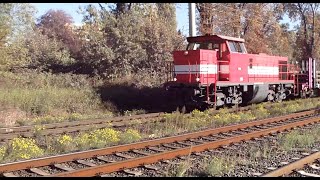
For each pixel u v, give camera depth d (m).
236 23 38.97
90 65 28.12
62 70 28.36
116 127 15.43
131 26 29.33
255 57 23.33
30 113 19.64
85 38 33.62
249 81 22.66
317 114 19.33
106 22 29.75
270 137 12.59
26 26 30.69
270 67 25.08
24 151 10.33
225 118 16.59
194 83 19.88
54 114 19.94
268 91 24.75
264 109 20.39
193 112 18.86
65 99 21.70
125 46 28.12
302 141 11.39
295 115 18.00
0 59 25.89
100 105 22.39
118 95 24.16
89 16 35.75
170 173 8.18
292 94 28.28
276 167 8.55
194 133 12.52
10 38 28.67
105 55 27.55
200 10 35.19
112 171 8.16
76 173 7.59
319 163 8.93
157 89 25.64
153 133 14.03
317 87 32.19
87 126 15.04
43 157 9.06
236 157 9.66
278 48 49.84
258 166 8.72
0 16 27.27
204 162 9.01
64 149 11.02
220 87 21.00
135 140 12.13
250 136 12.30
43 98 20.94
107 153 9.93
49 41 34.06
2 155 9.72
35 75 25.89
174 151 9.59
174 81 20.89
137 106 23.14
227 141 11.34
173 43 30.39
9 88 22.47
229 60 21.05
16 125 16.27
